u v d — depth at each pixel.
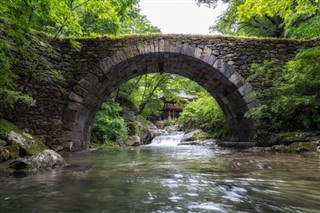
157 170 3.92
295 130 8.03
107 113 14.55
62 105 8.20
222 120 13.32
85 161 5.50
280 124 8.33
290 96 7.52
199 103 17.69
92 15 12.12
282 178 3.09
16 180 3.02
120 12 10.27
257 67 8.77
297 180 2.95
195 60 9.02
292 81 7.47
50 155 4.48
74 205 1.96
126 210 1.82
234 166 4.34
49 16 6.16
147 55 8.83
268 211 1.80
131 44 8.70
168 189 2.51
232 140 11.55
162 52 8.72
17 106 6.96
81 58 8.59
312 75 7.10
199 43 8.92
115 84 10.33
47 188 2.57
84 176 3.32
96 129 13.65
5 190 2.49
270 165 4.35
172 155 7.11
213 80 10.09
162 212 1.78
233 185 2.69
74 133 8.41
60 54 8.48
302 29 7.09
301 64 7.20
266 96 8.57
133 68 9.94
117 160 5.72
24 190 2.48
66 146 8.05
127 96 20.78
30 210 1.84
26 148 4.44
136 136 16.44
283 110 8.04
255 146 8.62
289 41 9.23
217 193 2.32
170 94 23.67
